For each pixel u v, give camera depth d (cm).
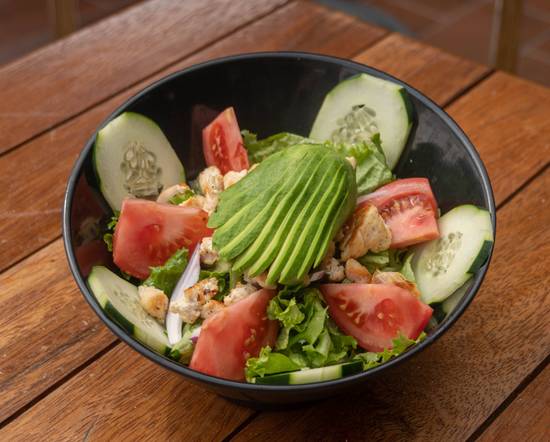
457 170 64
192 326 61
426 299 61
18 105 78
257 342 59
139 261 63
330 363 59
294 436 59
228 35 84
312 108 70
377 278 61
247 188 61
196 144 69
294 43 84
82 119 77
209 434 59
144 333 57
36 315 65
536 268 67
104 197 64
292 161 61
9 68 81
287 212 60
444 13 147
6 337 64
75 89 79
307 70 69
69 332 64
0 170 73
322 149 62
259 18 86
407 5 149
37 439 59
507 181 72
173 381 61
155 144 67
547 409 60
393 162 68
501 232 69
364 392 61
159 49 83
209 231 64
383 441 59
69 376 62
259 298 59
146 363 62
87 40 83
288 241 59
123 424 60
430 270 62
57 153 75
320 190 60
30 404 61
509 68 101
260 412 60
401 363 54
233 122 68
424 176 66
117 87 80
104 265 62
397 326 59
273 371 57
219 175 66
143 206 62
